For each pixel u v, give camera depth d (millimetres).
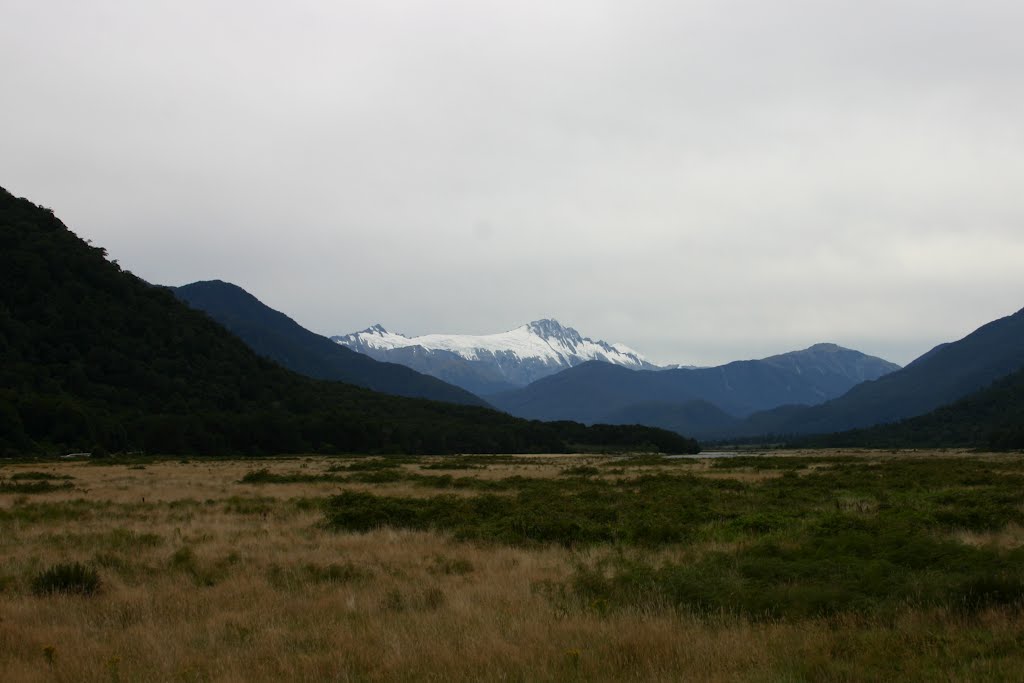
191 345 163125
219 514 28047
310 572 16312
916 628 10477
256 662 9789
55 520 25578
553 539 20953
